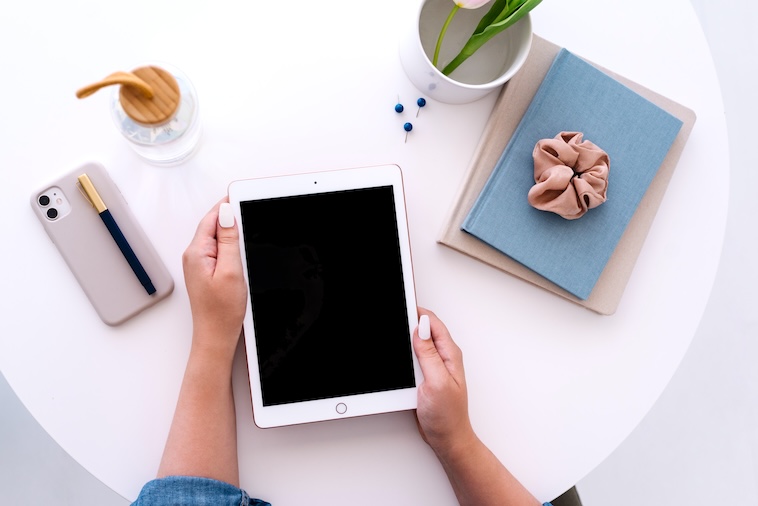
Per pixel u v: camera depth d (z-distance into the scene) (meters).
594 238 0.66
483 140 0.67
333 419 0.64
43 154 0.65
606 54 0.70
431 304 0.67
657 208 0.69
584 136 0.66
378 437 0.66
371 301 0.63
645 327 0.69
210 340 0.61
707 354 1.19
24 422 1.08
